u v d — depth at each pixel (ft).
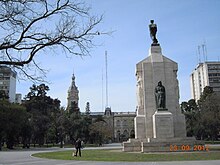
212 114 246.47
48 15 44.06
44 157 108.27
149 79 142.41
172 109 138.41
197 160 78.74
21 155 126.21
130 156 96.22
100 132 340.18
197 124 292.61
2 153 147.64
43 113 316.81
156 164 70.03
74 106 403.95
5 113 207.41
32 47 44.37
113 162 78.89
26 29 43.32
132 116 613.11
